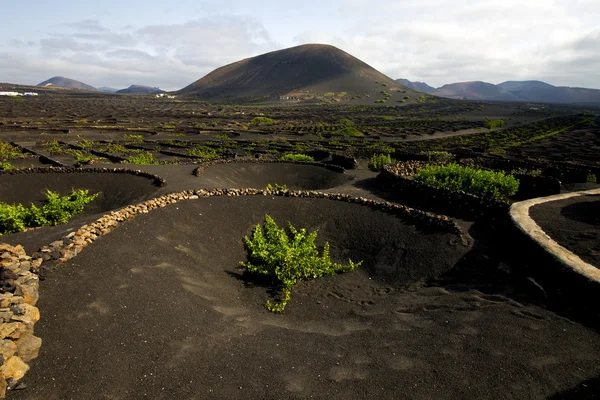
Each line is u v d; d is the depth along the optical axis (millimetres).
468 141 54312
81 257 8156
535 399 4730
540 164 25984
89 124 66562
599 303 6320
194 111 120500
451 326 6637
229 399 4879
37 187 18062
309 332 6883
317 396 4945
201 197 13852
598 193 13672
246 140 51969
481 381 5109
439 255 9938
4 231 12414
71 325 5961
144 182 18203
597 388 4789
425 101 191250
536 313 6730
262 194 14844
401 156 31719
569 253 7875
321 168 24391
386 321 7293
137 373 5215
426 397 4895
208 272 9445
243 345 6082
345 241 12164
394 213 12750
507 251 9258
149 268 8281
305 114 117625
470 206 12922
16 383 4797
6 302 5723
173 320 6480
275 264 9875
